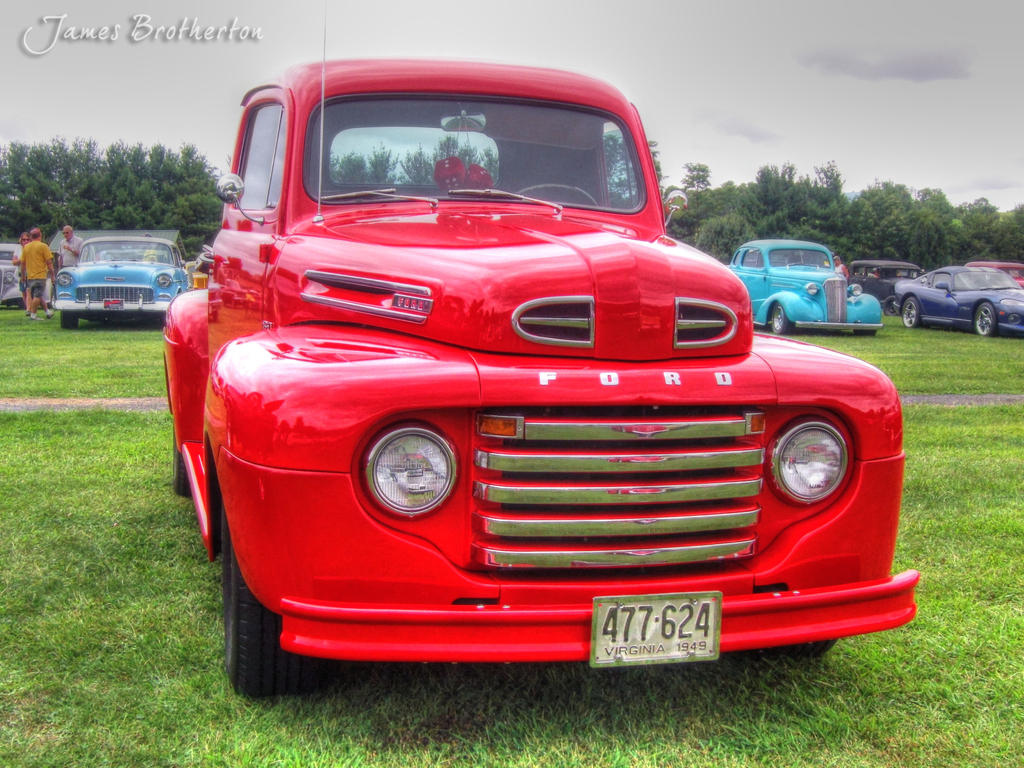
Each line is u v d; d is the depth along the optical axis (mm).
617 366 2479
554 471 2361
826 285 16984
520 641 2324
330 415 2285
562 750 2504
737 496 2502
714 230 33438
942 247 47094
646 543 2457
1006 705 2826
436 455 2338
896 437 2635
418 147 3541
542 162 3684
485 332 2488
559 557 2377
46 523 4383
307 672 2695
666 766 2449
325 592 2320
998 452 6398
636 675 2955
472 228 3100
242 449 2367
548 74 3826
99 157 71125
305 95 3455
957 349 14781
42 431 6492
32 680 2814
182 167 70188
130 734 2520
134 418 7020
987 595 3738
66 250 18219
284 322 3053
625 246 2666
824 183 48000
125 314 15836
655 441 2449
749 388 2488
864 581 2631
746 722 2678
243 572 2471
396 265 2748
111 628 3211
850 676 2996
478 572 2414
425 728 2598
